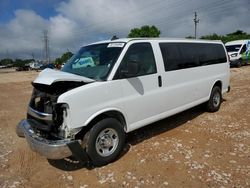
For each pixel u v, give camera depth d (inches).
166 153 177.6
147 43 190.5
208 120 250.7
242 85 469.4
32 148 153.1
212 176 145.6
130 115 175.6
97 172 156.4
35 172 161.2
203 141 197.0
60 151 139.8
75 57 200.4
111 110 162.1
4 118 302.8
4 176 157.0
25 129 164.1
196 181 141.5
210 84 262.4
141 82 180.1
